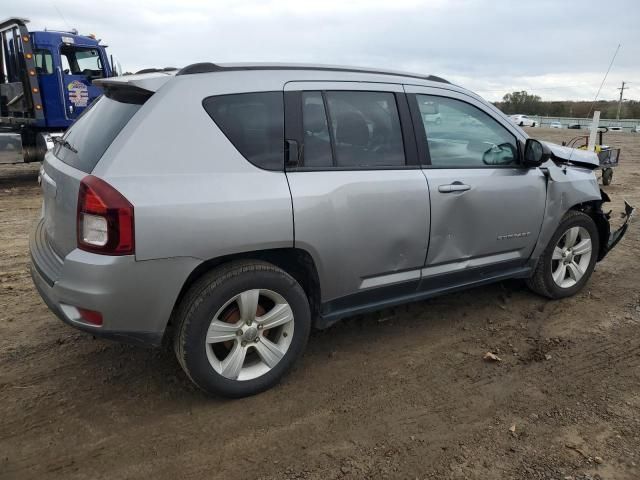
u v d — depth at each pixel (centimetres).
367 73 352
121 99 308
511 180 400
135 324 276
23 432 281
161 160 274
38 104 1054
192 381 303
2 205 862
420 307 451
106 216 257
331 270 325
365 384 333
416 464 262
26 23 1015
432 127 371
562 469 260
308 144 317
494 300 468
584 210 481
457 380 340
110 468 257
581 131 3659
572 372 351
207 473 255
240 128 298
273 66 320
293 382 334
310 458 266
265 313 317
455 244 377
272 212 294
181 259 275
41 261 305
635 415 304
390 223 340
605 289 497
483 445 277
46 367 345
